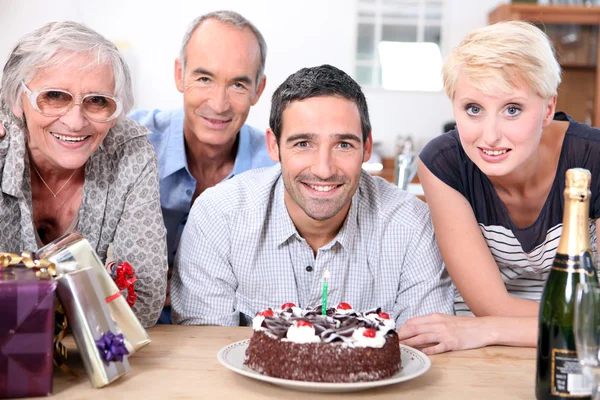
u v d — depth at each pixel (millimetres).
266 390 1166
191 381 1200
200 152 2455
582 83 6180
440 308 1758
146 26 6285
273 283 1768
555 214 1732
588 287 1037
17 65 1428
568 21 6105
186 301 1780
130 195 1622
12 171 1497
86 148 1484
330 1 6406
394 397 1149
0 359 1102
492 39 1412
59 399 1114
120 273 1420
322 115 1508
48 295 1113
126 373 1207
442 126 6547
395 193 1844
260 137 2586
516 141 1449
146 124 2531
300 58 6449
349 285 1779
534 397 1153
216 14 2369
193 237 1786
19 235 1572
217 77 2311
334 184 1550
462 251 1688
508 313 1626
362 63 6492
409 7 6449
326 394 1160
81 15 6211
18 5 6078
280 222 1736
